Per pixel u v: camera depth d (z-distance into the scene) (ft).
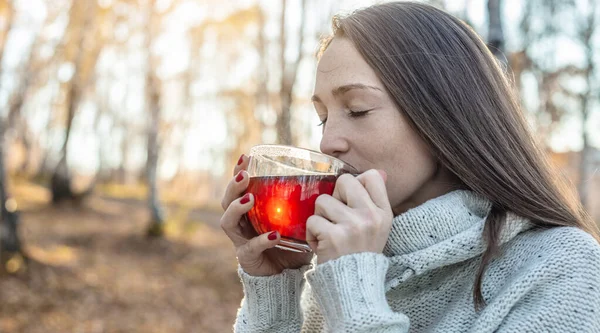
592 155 40.60
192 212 64.69
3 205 26.04
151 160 42.32
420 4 3.64
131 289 26.17
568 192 3.85
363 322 2.87
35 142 106.32
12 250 25.80
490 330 3.05
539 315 2.96
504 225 3.29
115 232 40.42
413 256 3.21
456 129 3.30
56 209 49.29
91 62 50.90
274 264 4.06
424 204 3.30
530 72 29.99
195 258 35.70
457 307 3.31
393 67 3.31
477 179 3.32
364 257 3.00
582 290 2.98
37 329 19.56
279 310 4.01
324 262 3.07
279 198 3.32
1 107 27.22
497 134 3.38
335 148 3.47
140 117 102.63
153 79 44.11
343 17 3.74
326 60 3.53
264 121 35.09
